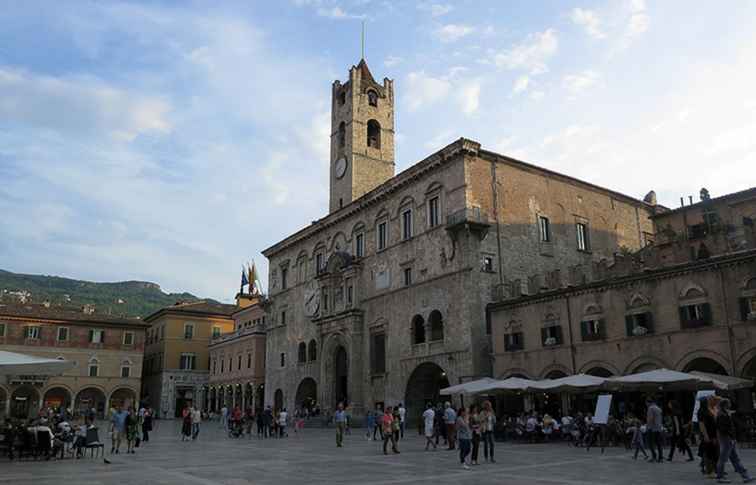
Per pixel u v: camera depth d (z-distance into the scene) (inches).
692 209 1929.1
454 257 2000.5
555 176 2269.9
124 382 3762.3
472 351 1868.8
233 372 3690.9
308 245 2999.5
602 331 1573.6
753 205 1782.7
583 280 1668.3
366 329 2412.6
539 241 2144.4
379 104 3024.1
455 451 1253.1
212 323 4328.3
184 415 1765.5
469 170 2026.3
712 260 1360.7
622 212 2481.5
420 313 2119.8
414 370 2113.7
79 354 3671.3
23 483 761.0
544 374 1705.2
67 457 1154.7
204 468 957.2
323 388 2600.9
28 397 3511.3
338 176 2955.2
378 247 2431.1
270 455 1199.6
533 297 1759.4
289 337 3041.3
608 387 1346.0
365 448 1376.7
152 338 4426.7
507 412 1797.5
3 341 3494.1
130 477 837.2
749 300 1296.8
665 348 1434.5
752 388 1315.2
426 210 2169.0
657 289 1470.2
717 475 722.8
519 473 847.1
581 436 1341.0
